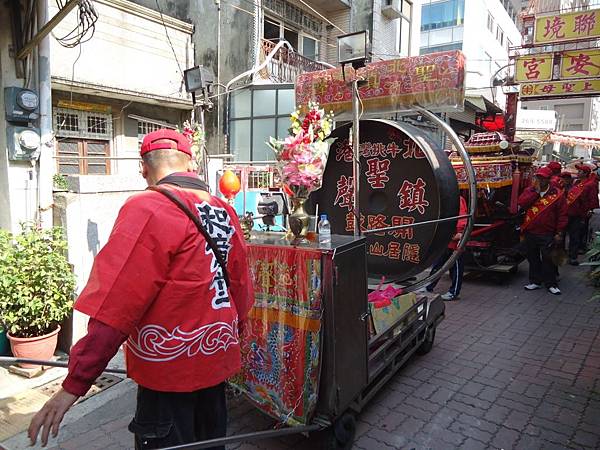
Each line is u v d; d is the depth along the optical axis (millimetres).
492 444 2934
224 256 1904
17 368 3914
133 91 8812
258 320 2863
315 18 14180
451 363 4156
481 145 7098
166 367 1724
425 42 21719
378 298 3617
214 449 2027
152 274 1620
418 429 3105
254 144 11305
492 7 22828
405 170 4336
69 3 3793
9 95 4105
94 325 1564
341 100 4355
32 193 4344
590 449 2869
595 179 8141
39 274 3812
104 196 4445
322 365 2602
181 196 1767
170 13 9844
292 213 2906
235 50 11344
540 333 4918
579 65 8281
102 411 3332
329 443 2709
